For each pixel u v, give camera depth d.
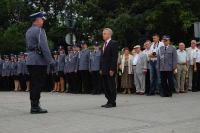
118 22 28.48
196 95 15.17
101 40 30.20
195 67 17.22
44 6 44.16
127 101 13.17
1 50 32.84
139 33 28.88
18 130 8.19
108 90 11.62
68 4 41.97
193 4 29.80
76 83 19.05
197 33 18.27
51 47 35.38
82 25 33.72
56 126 8.53
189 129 7.91
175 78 16.52
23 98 15.79
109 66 11.53
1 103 13.52
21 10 40.12
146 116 9.61
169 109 10.80
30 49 10.54
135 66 16.77
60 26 41.19
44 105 12.45
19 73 22.91
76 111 10.77
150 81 16.02
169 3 28.11
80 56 18.59
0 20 38.94
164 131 7.74
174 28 29.88
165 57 14.84
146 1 29.56
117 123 8.70
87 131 7.90
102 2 31.67
